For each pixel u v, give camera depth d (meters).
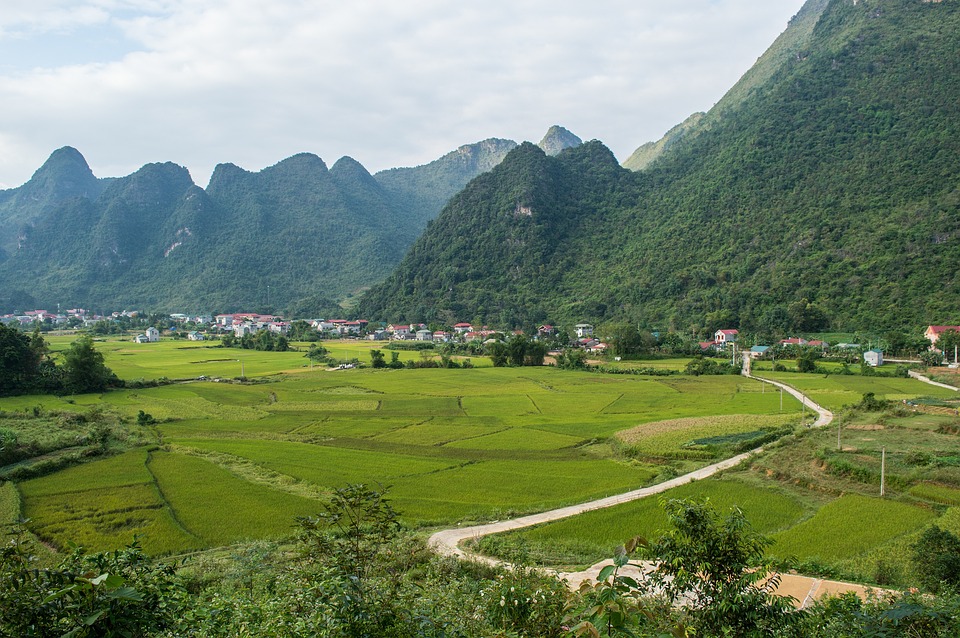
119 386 94.88
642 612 8.00
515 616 9.99
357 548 9.80
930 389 90.19
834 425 62.19
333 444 60.31
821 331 143.38
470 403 85.56
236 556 29.14
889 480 41.69
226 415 75.38
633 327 143.88
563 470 50.47
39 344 93.69
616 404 84.81
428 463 52.22
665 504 11.57
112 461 51.22
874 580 26.11
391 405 83.69
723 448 55.44
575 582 25.83
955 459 43.94
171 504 40.25
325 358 136.75
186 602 11.07
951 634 10.08
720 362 124.69
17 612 7.09
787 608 11.51
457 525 36.69
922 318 128.50
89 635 7.23
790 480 44.84
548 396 91.94
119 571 8.38
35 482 45.12
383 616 8.61
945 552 24.61
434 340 187.62
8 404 77.69
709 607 10.84
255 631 10.27
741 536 11.00
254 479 46.81
